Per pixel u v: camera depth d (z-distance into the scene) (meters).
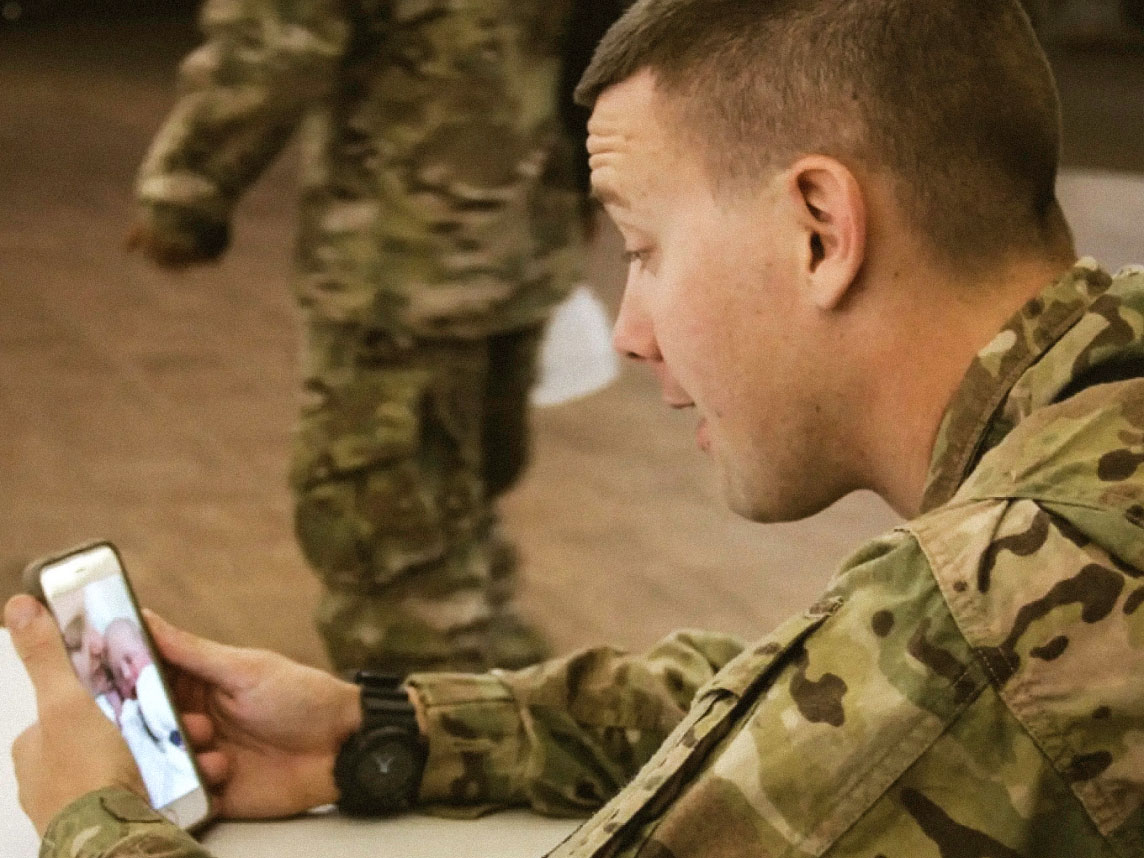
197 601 4.02
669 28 1.28
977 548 1.09
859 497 4.76
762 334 1.26
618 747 1.64
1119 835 1.06
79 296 6.51
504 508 4.61
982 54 1.21
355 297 2.91
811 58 1.22
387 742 1.60
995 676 1.06
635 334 1.36
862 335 1.24
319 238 2.94
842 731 1.08
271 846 1.54
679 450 5.05
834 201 1.21
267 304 6.48
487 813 1.63
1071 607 1.06
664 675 1.70
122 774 1.44
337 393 2.97
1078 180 8.36
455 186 2.86
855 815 1.07
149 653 1.55
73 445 5.01
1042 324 1.19
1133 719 1.05
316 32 2.78
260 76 2.79
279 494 4.68
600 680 1.66
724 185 1.25
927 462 1.25
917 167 1.21
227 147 2.87
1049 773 1.05
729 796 1.09
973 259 1.22
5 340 5.97
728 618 4.04
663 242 1.30
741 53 1.24
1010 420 1.19
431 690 1.63
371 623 3.02
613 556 4.34
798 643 1.12
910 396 1.24
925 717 1.06
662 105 1.27
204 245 2.94
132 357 5.83
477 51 2.81
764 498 1.32
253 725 1.60
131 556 4.26
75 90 10.55
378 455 2.95
